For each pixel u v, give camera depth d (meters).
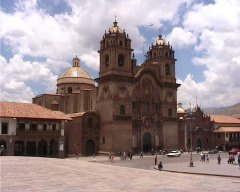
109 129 90.94
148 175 34.03
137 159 79.62
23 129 72.94
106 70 95.25
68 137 92.38
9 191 21.98
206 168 55.75
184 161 74.00
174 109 105.56
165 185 26.95
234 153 91.75
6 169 33.09
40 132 74.62
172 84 105.88
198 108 125.56
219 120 136.25
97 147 93.25
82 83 115.19
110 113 91.19
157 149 100.44
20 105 77.00
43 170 33.72
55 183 26.09
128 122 93.50
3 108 72.69
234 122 137.00
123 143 91.69
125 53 96.12
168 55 107.56
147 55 111.00
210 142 127.00
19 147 73.88
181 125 116.31
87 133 91.12
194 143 120.69
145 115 98.94
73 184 25.92
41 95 109.94
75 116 92.12
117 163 68.44
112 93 91.81
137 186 26.03
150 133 99.81
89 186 25.17
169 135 103.44
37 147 74.12
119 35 95.69
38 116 74.19
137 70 99.75
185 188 25.52
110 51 93.94
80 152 89.00
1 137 69.69
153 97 101.50
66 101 109.38
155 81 102.38
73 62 120.75
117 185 26.19
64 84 115.12
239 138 131.62
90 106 101.31
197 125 123.25
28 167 35.44
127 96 94.44
